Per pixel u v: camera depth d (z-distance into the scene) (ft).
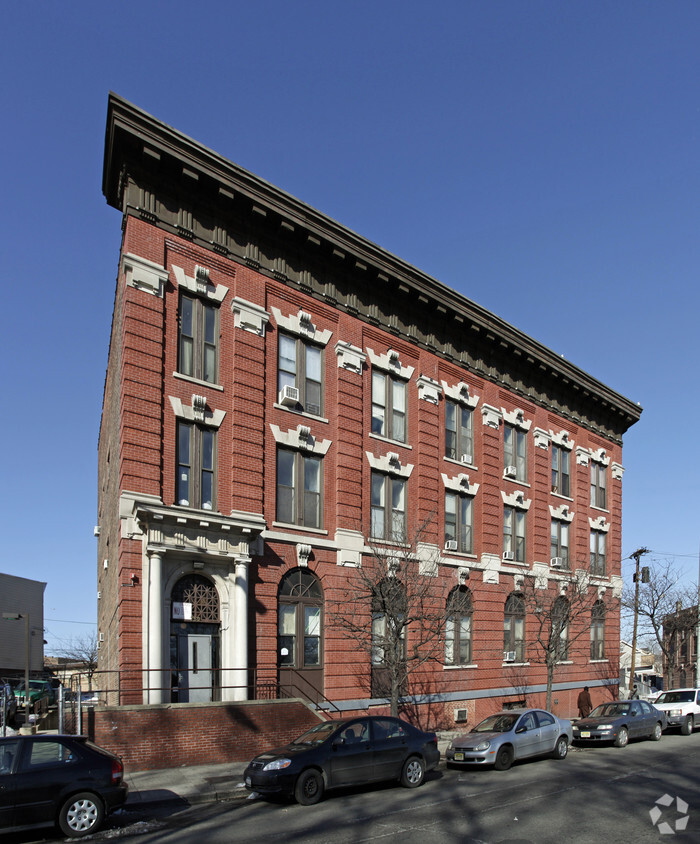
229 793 48.52
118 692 58.03
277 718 62.44
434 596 79.25
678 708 91.35
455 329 99.86
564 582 111.14
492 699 94.79
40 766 38.99
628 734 77.51
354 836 37.91
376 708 77.87
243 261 75.10
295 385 78.74
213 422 69.67
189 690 63.21
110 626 77.41
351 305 85.61
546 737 65.31
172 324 68.33
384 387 88.89
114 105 64.75
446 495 95.35
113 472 78.33
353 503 80.79
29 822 37.83
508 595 102.22
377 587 74.38
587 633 119.34
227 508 69.26
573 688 112.57
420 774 53.06
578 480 122.72
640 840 36.52
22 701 108.17
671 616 151.33
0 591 177.78
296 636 73.31
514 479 107.04
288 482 76.38
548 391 118.11
